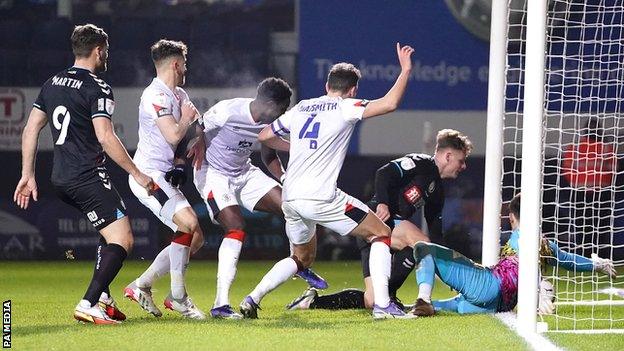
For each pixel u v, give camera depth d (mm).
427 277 22734
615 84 27797
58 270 40656
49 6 49281
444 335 19406
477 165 47188
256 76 48406
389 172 23578
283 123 22656
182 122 21672
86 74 20781
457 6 47781
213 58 48406
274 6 49844
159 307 25734
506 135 43344
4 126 46812
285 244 46625
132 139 47594
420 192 23812
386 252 22422
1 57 47438
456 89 47938
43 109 21391
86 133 20844
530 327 20281
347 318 22578
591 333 20172
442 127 47781
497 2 24719
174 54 22375
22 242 46125
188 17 49875
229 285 22500
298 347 17797
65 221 46219
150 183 20812
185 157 22656
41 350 17453
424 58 47938
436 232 24250
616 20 41125
